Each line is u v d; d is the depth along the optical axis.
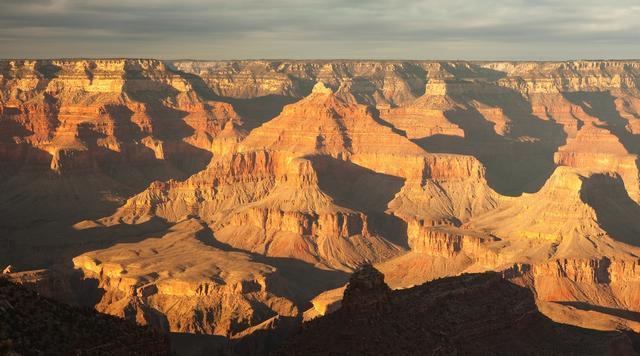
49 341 111.62
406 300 159.50
